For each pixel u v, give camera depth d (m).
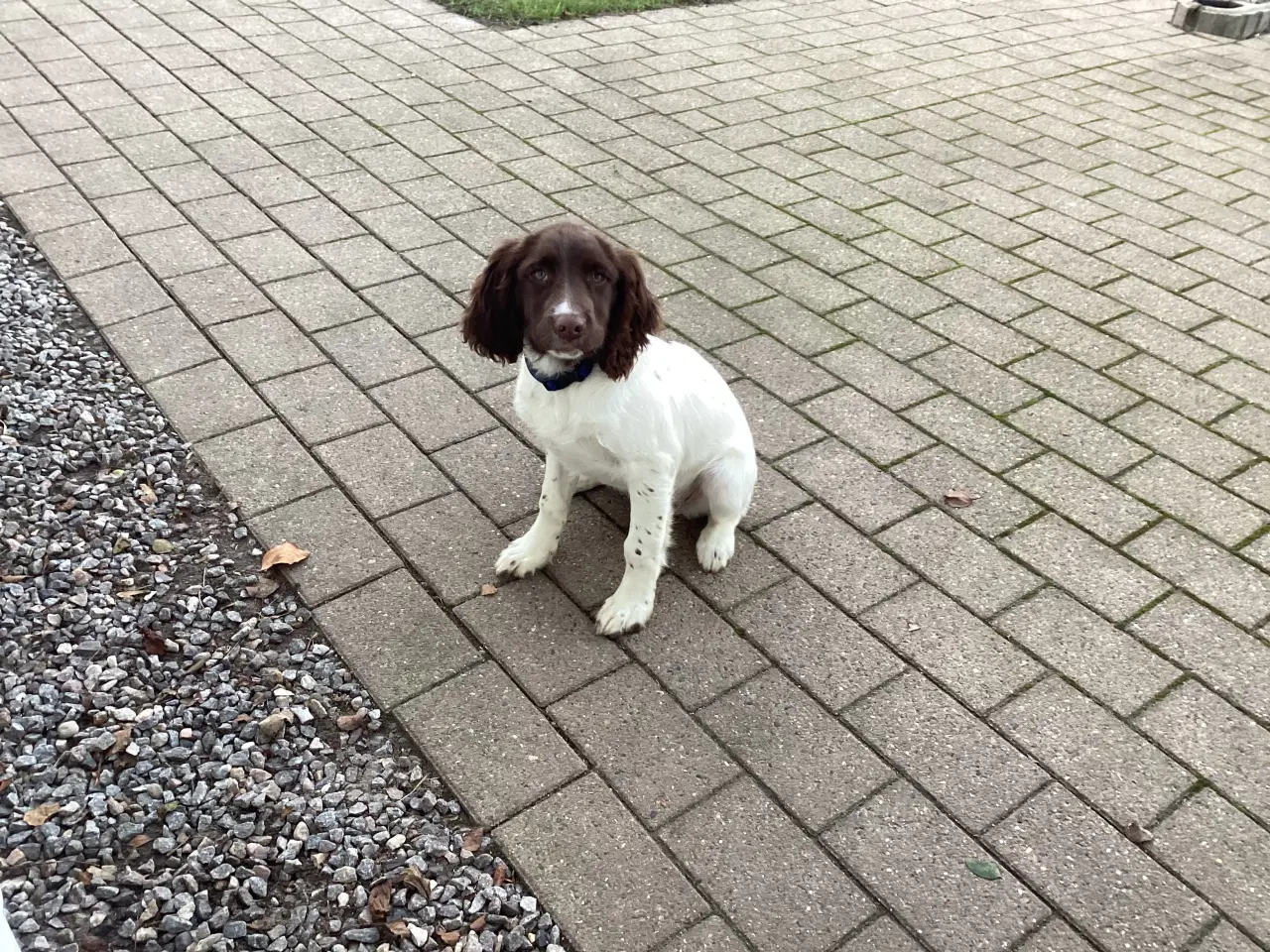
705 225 2.43
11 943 0.88
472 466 1.65
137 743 1.18
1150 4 4.57
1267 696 1.33
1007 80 3.47
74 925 1.01
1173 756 1.25
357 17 3.62
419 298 2.07
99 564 1.42
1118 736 1.27
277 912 1.04
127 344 1.86
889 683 1.33
